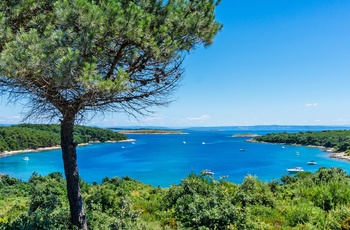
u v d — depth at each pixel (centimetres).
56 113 604
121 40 565
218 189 878
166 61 623
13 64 449
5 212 1132
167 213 855
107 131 18062
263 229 682
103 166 7694
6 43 471
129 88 536
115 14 512
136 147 14088
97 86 480
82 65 474
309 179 1560
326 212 793
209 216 636
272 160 8444
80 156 10169
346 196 888
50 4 549
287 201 986
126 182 2444
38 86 528
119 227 623
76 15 480
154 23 591
